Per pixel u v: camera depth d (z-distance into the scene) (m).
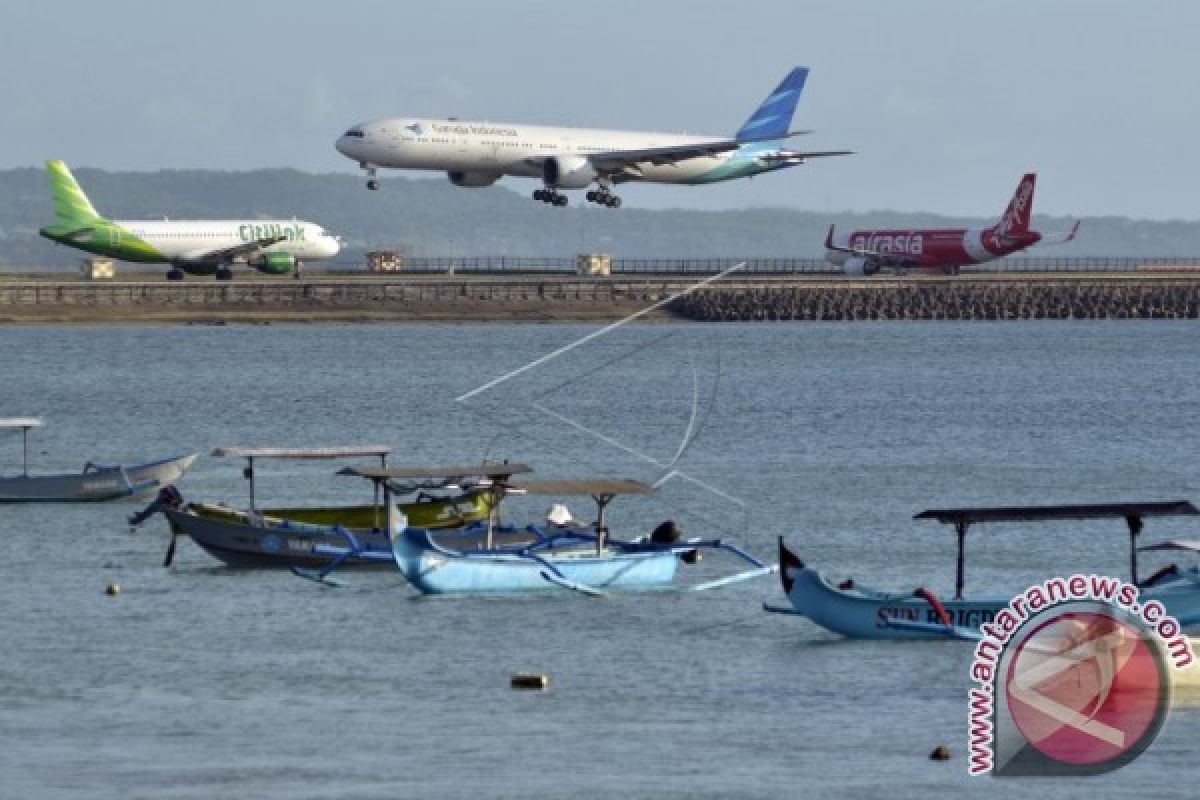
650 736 173.75
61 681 194.25
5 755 166.88
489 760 165.75
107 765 164.12
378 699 187.12
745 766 164.12
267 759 165.75
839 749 169.25
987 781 160.38
